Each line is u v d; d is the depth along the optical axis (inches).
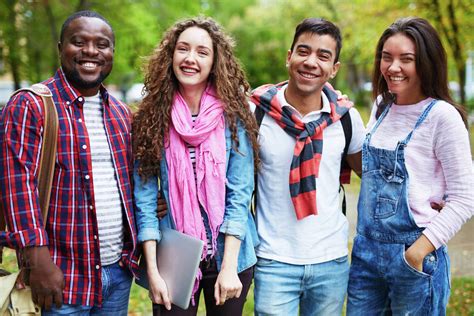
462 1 389.7
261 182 111.0
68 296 97.1
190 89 103.3
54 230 96.7
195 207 101.0
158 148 101.4
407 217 102.5
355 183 344.2
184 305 98.6
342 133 111.3
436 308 103.8
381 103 110.5
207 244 102.6
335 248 110.1
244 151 103.9
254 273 112.3
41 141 94.9
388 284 108.7
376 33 483.5
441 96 104.0
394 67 102.9
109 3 600.4
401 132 105.3
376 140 108.1
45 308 95.2
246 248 104.7
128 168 104.5
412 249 101.3
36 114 94.3
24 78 624.7
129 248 105.0
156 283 100.8
